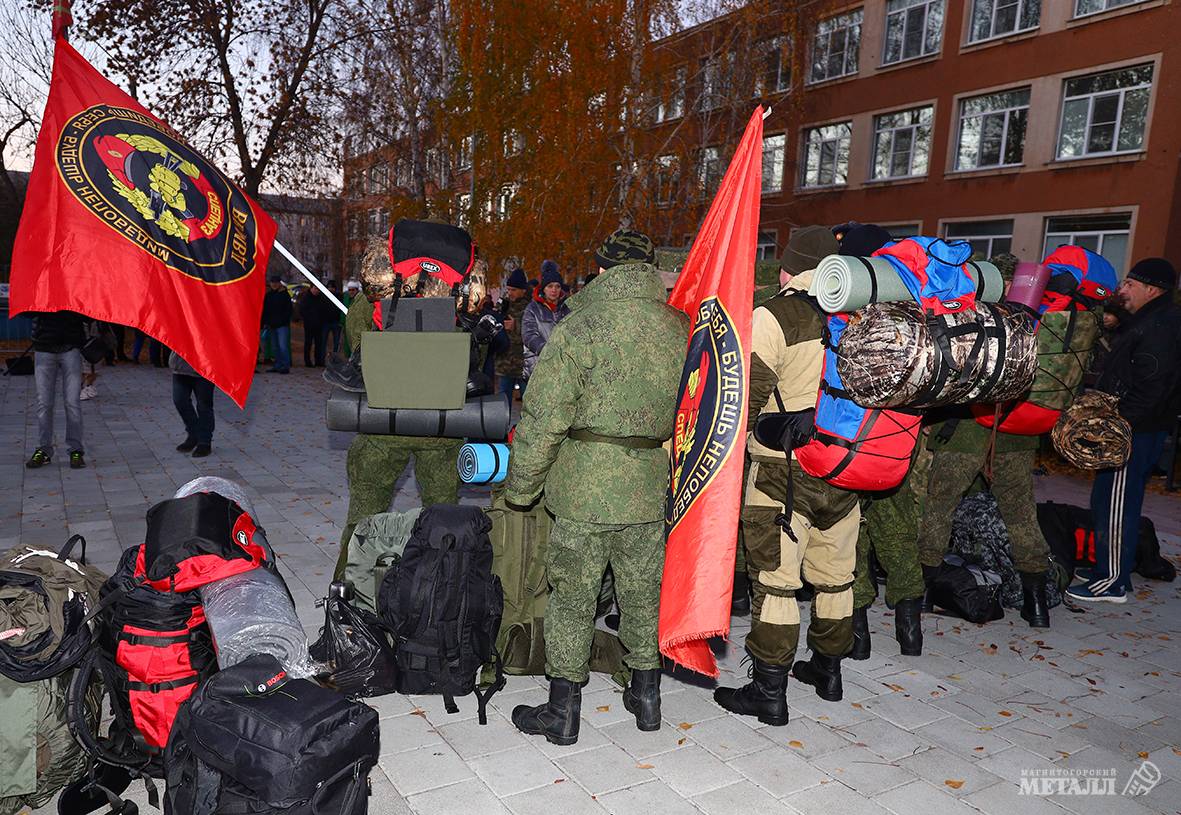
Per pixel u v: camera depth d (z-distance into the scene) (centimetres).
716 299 286
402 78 2152
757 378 306
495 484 394
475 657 329
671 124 2152
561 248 1812
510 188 1873
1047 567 454
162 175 328
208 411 821
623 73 1814
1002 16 1936
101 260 311
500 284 1845
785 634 327
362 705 227
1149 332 462
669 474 307
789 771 299
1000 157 1967
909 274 286
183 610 255
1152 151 1656
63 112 318
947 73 2045
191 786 215
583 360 283
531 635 359
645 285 298
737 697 343
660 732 325
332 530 574
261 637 233
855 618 404
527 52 1809
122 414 1055
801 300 314
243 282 349
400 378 352
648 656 319
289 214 2531
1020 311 292
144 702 254
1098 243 1783
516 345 930
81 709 249
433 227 373
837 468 296
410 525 362
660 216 1934
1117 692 375
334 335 1989
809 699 359
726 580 278
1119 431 435
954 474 445
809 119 2416
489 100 1816
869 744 321
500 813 267
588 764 298
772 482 325
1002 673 392
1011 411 410
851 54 2303
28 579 249
